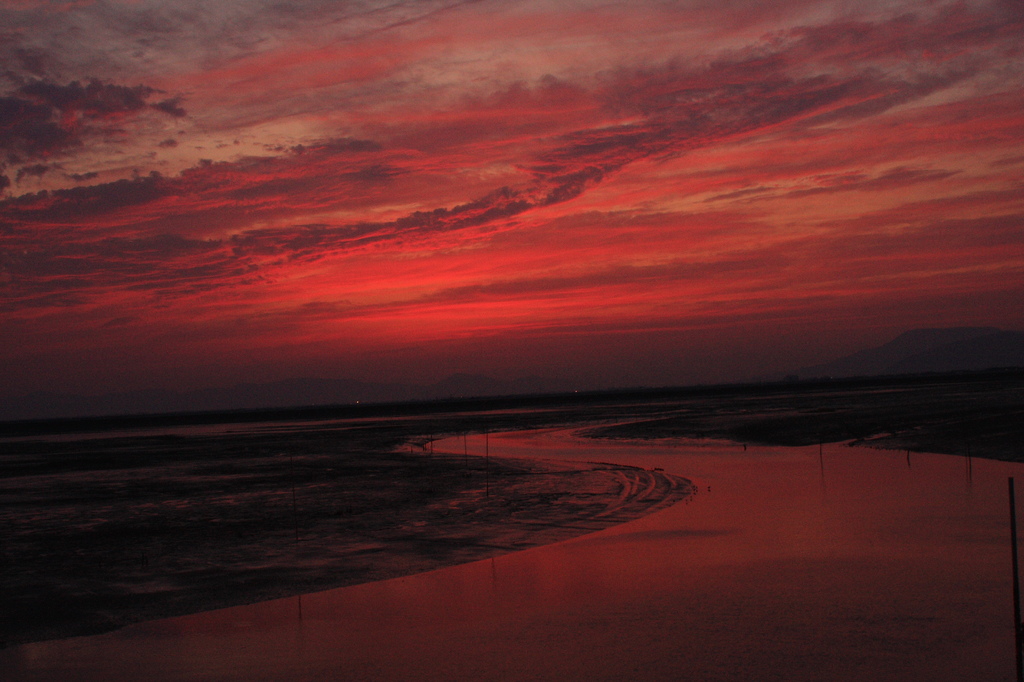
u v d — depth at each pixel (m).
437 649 12.59
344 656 12.41
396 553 19.92
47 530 25.14
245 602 15.74
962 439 39.53
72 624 14.49
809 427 54.41
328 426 108.88
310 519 25.48
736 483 30.14
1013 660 11.24
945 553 17.17
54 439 103.94
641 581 16.14
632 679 11.08
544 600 15.12
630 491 29.70
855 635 12.39
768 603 14.20
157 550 21.02
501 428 83.12
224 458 54.19
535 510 26.16
